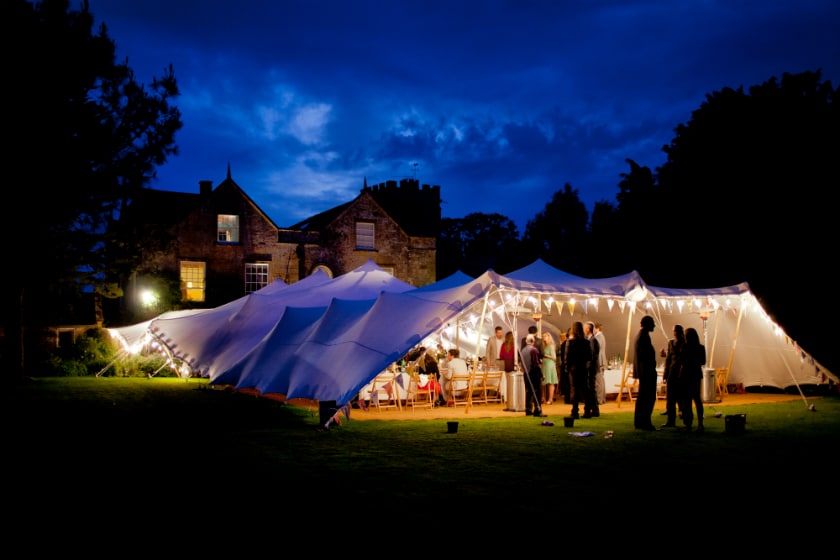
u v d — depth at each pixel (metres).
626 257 35.44
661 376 16.95
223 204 31.09
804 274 26.47
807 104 28.14
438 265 57.06
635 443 9.89
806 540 5.35
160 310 28.72
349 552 5.05
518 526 5.68
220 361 18.95
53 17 20.17
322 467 8.11
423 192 42.22
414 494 6.77
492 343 16.11
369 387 14.82
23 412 13.48
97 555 4.99
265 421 12.45
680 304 17.64
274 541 5.30
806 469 8.02
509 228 68.31
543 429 11.39
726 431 10.84
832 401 16.22
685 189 30.94
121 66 21.75
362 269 21.83
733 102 30.00
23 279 20.98
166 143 22.45
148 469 7.99
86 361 25.50
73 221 21.83
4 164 19.56
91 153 21.05
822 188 26.59
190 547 5.16
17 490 6.97
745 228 28.03
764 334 17.75
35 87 19.75
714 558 4.95
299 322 16.44
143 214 26.81
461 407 15.26
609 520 5.87
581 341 12.86
